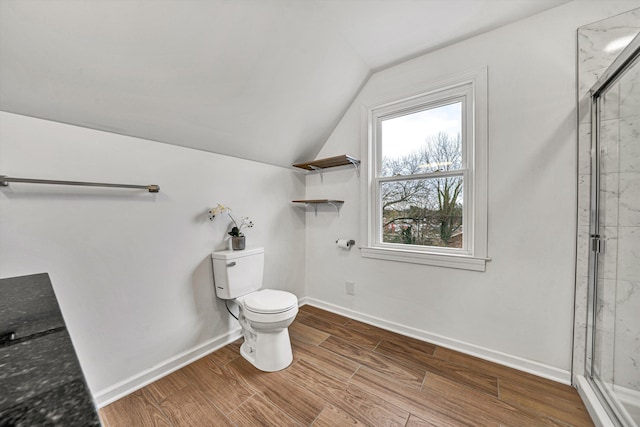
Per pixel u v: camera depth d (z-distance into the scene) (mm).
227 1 1247
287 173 2543
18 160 1134
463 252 1863
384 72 2143
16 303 709
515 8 1495
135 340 1498
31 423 256
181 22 1213
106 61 1179
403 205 2154
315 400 1380
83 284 1312
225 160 1996
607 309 1298
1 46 975
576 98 1435
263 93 1774
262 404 1354
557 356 1520
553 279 1520
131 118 1422
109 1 1028
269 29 1459
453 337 1871
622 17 1311
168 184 1653
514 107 1604
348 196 2432
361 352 1826
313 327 2213
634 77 1115
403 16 1565
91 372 1338
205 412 1304
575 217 1454
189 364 1714
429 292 1966
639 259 1124
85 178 1319
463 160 1852
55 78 1124
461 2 1459
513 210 1624
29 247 1159
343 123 2430
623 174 1211
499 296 1689
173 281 1678
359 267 2354
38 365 381
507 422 1233
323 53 1779
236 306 2064
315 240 2689
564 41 1463
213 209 1884
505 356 1670
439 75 1874
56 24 1003
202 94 1546
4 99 1081
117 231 1429
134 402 1376
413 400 1376
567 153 1465
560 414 1274
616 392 1201
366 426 1218
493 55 1670
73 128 1279
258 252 2023
